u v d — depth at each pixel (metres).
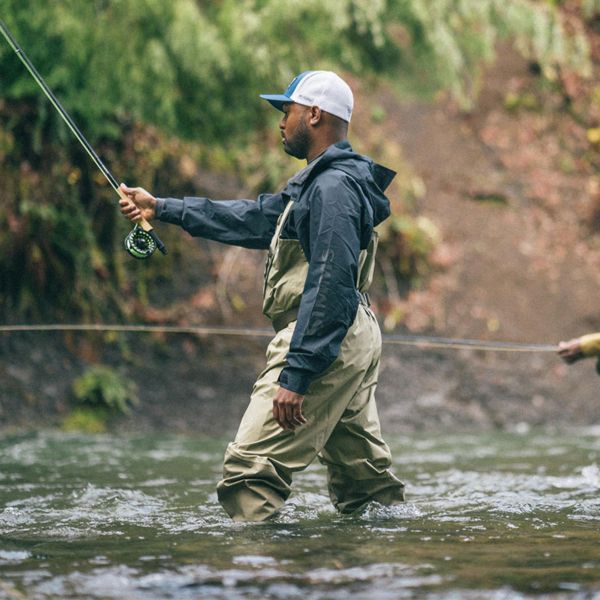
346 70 16.89
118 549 5.63
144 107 15.23
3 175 15.66
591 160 22.48
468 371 17.23
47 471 10.15
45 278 16.00
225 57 14.57
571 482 9.33
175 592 4.61
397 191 19.81
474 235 19.89
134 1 14.12
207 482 9.32
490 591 4.55
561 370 17.70
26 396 14.84
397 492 7.25
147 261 16.94
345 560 5.23
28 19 13.93
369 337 6.89
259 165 18.53
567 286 19.38
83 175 16.66
